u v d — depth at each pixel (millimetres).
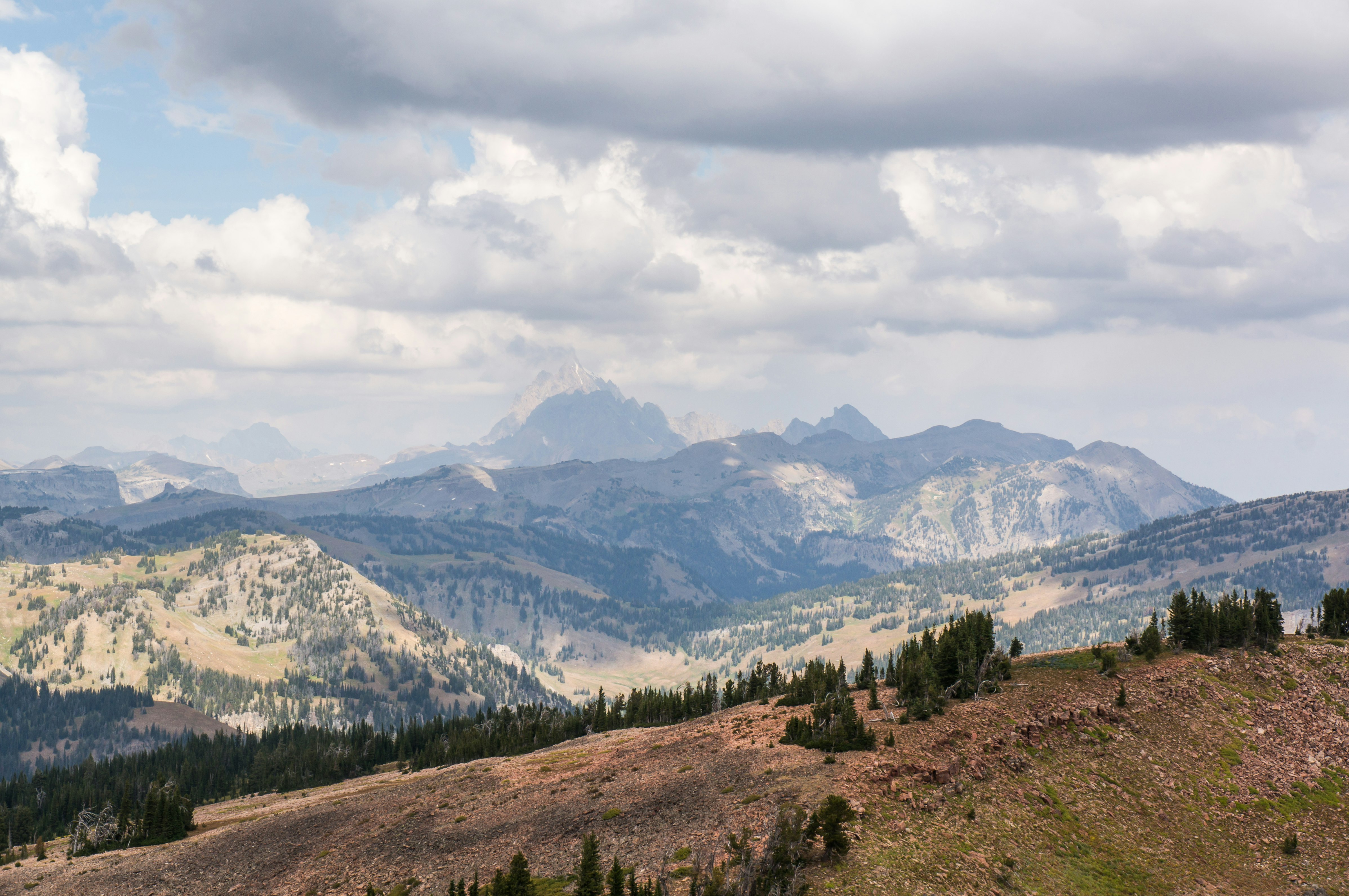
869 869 70250
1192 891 79812
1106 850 83188
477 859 95000
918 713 103000
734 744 112938
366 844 111938
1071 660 125938
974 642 121625
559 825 98375
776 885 66125
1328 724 113688
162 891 115812
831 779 87500
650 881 71938
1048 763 95938
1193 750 104125
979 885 71312
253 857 120750
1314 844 91562
